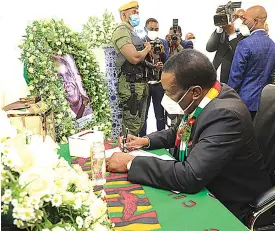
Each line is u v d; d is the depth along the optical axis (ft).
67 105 6.06
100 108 7.09
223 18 10.33
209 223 3.18
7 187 2.16
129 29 9.41
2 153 2.25
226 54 10.50
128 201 3.68
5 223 2.21
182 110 4.72
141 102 9.45
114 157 4.58
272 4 14.38
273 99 4.95
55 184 2.35
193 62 4.33
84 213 2.45
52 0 10.42
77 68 6.64
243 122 4.22
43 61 5.87
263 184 4.62
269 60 9.21
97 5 11.85
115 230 3.09
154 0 13.70
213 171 3.96
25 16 7.04
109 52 8.50
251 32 9.43
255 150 4.50
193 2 14.02
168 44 11.23
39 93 5.88
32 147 2.48
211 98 4.44
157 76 9.77
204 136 4.17
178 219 3.28
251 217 4.28
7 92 6.00
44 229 2.18
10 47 6.04
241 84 9.34
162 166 4.07
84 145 5.11
